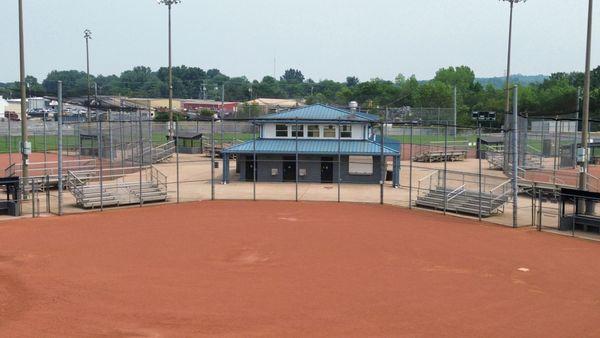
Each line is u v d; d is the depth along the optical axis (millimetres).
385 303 17219
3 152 64875
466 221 31406
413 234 27562
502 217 32562
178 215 32250
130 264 21484
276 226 29156
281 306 16859
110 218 31125
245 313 16250
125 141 57156
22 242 24891
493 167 55688
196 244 24906
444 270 21047
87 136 59531
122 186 36688
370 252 23766
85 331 14828
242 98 188500
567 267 21641
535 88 139500
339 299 17562
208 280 19500
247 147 46156
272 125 48188
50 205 34875
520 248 24828
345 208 35250
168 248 24125
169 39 65938
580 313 16516
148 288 18500
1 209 31609
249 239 26016
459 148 69125
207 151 69312
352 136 47500
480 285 19172
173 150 66375
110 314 16078
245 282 19297
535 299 17750
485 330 15117
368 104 119625
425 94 115500
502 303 17328
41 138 78750
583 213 29891
